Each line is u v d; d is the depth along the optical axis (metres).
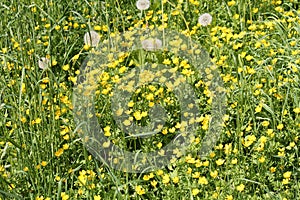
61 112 3.08
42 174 2.90
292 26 3.41
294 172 2.91
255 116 3.07
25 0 3.41
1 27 3.32
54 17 3.46
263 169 2.90
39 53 3.31
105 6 3.50
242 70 3.14
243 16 3.43
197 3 3.47
